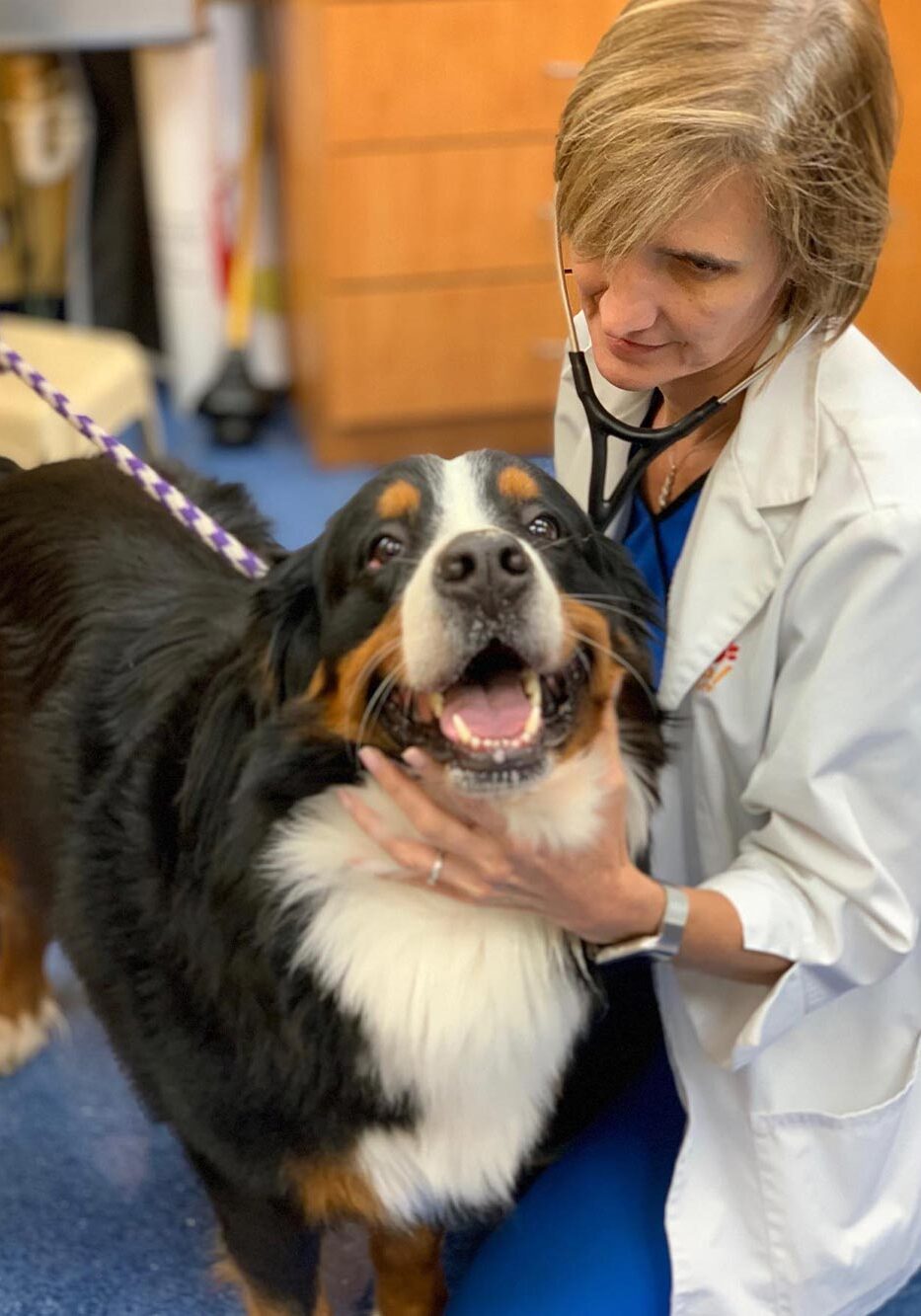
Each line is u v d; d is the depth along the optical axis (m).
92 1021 2.07
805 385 1.30
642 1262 1.46
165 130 3.63
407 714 1.21
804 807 1.30
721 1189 1.43
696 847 1.48
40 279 4.06
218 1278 1.66
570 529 1.30
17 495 1.80
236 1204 1.42
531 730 1.14
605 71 1.20
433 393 3.59
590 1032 1.45
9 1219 1.78
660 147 1.15
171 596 1.60
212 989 1.33
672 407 1.46
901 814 1.31
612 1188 1.53
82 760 1.52
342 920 1.27
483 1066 1.31
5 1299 1.67
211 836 1.32
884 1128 1.39
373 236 3.34
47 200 3.93
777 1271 1.42
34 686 1.63
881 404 1.30
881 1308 1.66
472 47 3.15
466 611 1.11
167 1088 1.40
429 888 1.25
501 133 3.26
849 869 1.30
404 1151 1.35
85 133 3.81
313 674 1.30
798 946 1.31
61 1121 1.93
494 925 1.27
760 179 1.14
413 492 1.25
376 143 3.22
